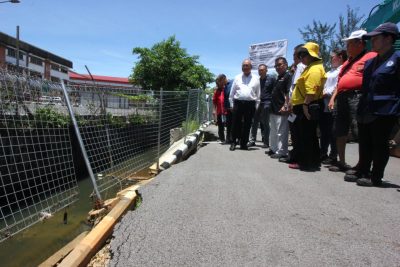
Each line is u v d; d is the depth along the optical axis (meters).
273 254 3.46
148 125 8.12
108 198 5.98
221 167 7.25
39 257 4.59
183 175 6.52
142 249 3.62
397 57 5.17
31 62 29.25
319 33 24.38
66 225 5.36
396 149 8.93
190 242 3.74
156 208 4.72
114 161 7.26
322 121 7.54
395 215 4.44
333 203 4.88
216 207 4.75
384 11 10.31
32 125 6.12
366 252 3.49
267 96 10.04
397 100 5.26
